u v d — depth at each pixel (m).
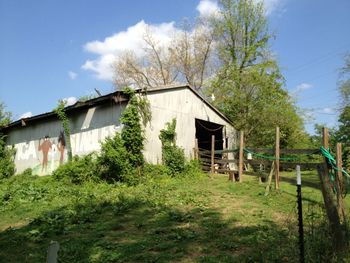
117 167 18.06
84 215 10.55
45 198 13.90
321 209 8.20
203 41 42.91
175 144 21.62
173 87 21.95
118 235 8.52
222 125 26.42
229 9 33.38
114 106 20.20
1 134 29.59
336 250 5.79
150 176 18.83
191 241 7.71
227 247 7.18
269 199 11.83
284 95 28.95
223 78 31.94
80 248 7.51
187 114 23.03
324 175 6.28
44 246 8.02
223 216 9.91
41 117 24.75
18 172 27.55
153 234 8.44
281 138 29.56
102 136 20.56
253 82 28.27
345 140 26.92
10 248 8.02
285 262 6.07
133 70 45.47
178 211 10.66
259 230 8.21
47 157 24.73
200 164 22.05
